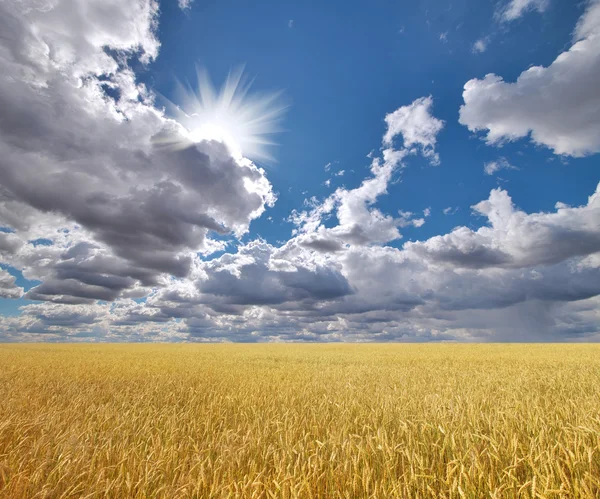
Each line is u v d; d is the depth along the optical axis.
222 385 11.84
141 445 5.42
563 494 3.65
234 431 6.33
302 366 19.95
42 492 3.79
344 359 25.88
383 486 3.98
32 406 8.30
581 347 46.12
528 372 15.80
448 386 11.10
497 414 6.41
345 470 4.25
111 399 9.91
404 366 19.86
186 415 7.23
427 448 5.09
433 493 3.77
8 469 4.33
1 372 15.95
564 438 5.07
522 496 3.79
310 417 7.14
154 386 11.98
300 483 3.90
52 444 5.35
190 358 27.36
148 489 4.15
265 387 11.39
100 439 5.66
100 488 4.05
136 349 47.00
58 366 19.30
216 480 4.07
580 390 10.52
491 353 32.41
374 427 6.23
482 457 4.62
